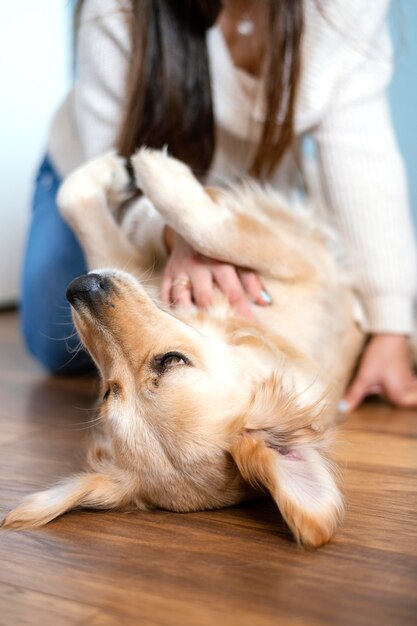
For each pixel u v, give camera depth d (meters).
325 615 0.95
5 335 3.45
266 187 2.13
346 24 2.08
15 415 2.08
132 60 2.05
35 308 2.54
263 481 1.24
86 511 1.37
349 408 2.12
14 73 3.81
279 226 1.91
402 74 3.62
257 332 1.65
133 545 1.20
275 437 1.40
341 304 2.04
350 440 1.82
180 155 2.10
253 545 1.19
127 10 2.13
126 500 1.38
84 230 1.90
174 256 1.86
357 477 1.52
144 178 1.78
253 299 1.80
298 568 1.09
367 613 0.96
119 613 0.96
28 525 1.27
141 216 2.05
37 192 2.89
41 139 4.03
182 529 1.27
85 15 2.24
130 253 1.95
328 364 1.88
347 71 2.13
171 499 1.37
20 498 1.42
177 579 1.06
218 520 1.32
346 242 2.22
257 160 2.16
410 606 0.98
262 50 2.14
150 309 1.54
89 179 1.93
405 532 1.23
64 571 1.09
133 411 1.43
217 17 2.04
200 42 2.04
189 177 1.79
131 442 1.41
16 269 4.09
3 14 3.71
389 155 2.23
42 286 2.52
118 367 1.47
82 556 1.15
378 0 2.16
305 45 2.08
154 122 2.05
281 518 1.32
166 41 2.01
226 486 1.38
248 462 1.28
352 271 2.19
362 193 2.19
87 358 2.50
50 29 4.01
